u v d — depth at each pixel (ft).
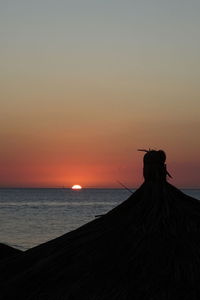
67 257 14.87
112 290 13.70
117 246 14.85
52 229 159.02
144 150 16.87
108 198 581.53
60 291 13.99
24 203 393.50
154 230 15.05
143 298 13.38
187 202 16.24
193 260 14.14
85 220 199.41
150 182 16.51
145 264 14.19
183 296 13.34
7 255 21.75
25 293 14.28
